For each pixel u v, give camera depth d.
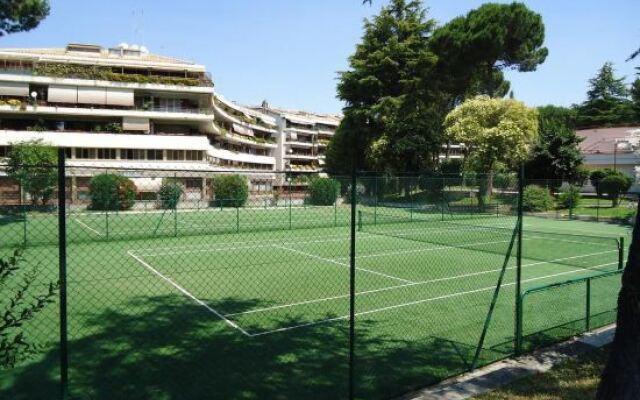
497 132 37.94
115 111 47.56
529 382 6.21
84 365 7.16
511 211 36.88
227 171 5.57
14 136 41.75
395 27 48.44
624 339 4.55
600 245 21.47
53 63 48.50
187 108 51.88
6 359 3.59
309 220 27.27
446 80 46.94
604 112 75.00
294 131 101.06
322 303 11.14
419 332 9.05
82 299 11.18
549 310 10.44
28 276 3.95
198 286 12.78
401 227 27.89
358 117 48.25
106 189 19.84
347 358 7.67
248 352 7.88
